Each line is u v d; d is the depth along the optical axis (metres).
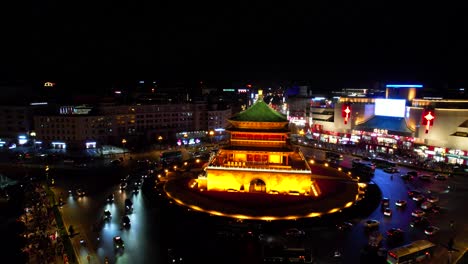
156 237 73.62
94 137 166.38
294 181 96.06
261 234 72.38
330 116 189.00
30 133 176.38
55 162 141.00
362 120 171.50
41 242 71.94
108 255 66.19
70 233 75.19
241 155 104.19
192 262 63.31
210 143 191.00
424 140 142.25
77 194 100.94
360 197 97.06
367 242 71.19
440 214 86.50
